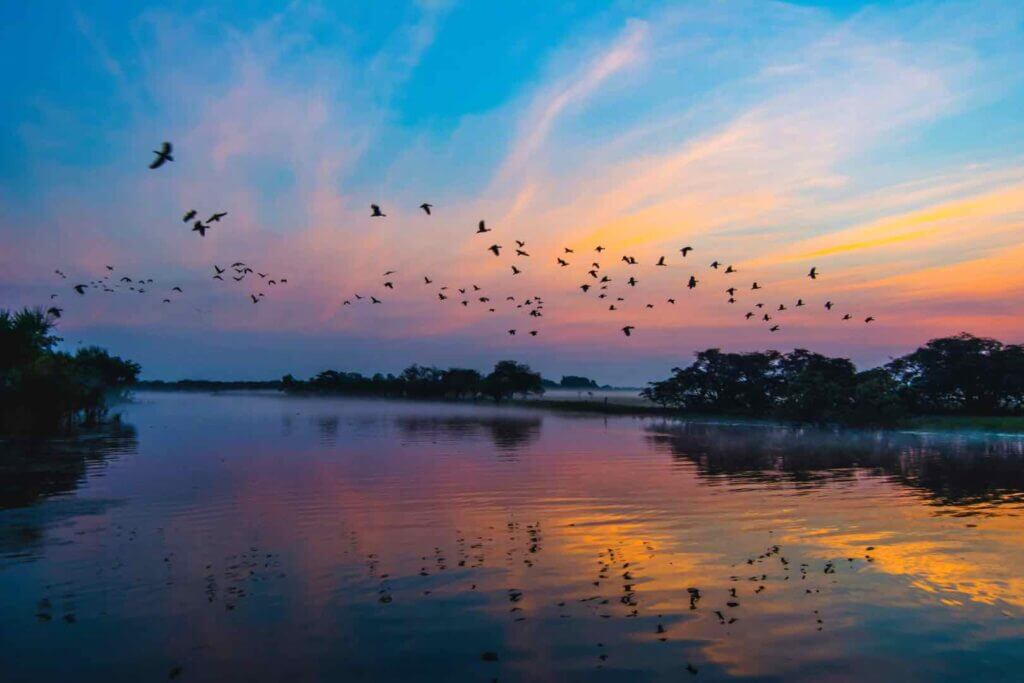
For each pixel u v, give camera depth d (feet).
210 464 119.75
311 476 104.94
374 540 63.00
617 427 237.86
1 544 60.95
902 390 295.89
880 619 43.29
